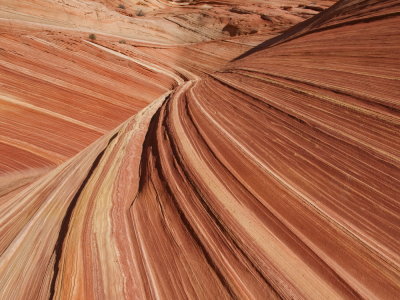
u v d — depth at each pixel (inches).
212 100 370.3
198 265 177.8
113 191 257.8
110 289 169.3
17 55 576.1
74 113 531.5
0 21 692.7
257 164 235.1
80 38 778.8
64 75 606.2
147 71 798.5
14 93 499.5
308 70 340.8
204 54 1007.6
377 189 183.5
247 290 157.6
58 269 177.8
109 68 720.3
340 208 185.3
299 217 188.5
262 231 185.5
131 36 1045.2
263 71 407.2
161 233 205.3
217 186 223.8
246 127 284.0
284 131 257.9
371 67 282.0
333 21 461.1
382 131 210.1
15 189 349.4
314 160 219.5
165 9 1583.4
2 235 245.3
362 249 162.6
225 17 1235.9
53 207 261.1
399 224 165.5
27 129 454.6
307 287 153.1
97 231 208.8
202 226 197.3
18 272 192.5
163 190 239.0
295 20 1116.5
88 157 368.2
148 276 179.6
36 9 829.2
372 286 148.7
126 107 618.2
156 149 301.9
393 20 336.2
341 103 251.6
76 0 994.1
